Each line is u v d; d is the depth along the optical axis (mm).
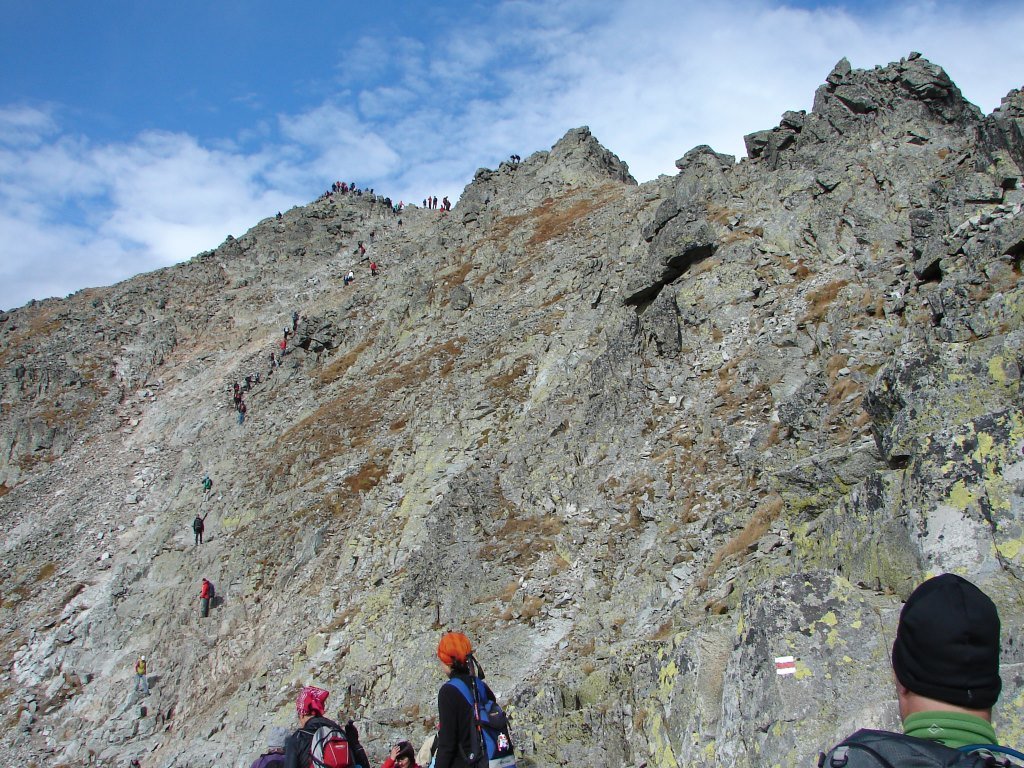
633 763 12922
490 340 48125
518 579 27375
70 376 79125
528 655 24172
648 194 55406
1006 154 25188
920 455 10555
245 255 103000
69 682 40844
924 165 32062
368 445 45062
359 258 92625
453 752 8898
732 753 9555
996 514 9406
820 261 31203
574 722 15234
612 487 28219
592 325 41219
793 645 9539
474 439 39188
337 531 39531
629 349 32500
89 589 47344
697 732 10852
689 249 34188
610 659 19219
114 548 51156
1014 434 9742
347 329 64750
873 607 9602
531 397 39094
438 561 30219
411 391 47906
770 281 31578
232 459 55031
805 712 8969
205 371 77875
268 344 79000
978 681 3645
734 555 20375
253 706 31547
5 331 92375
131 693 37875
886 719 8289
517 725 17016
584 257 51438
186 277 100000
